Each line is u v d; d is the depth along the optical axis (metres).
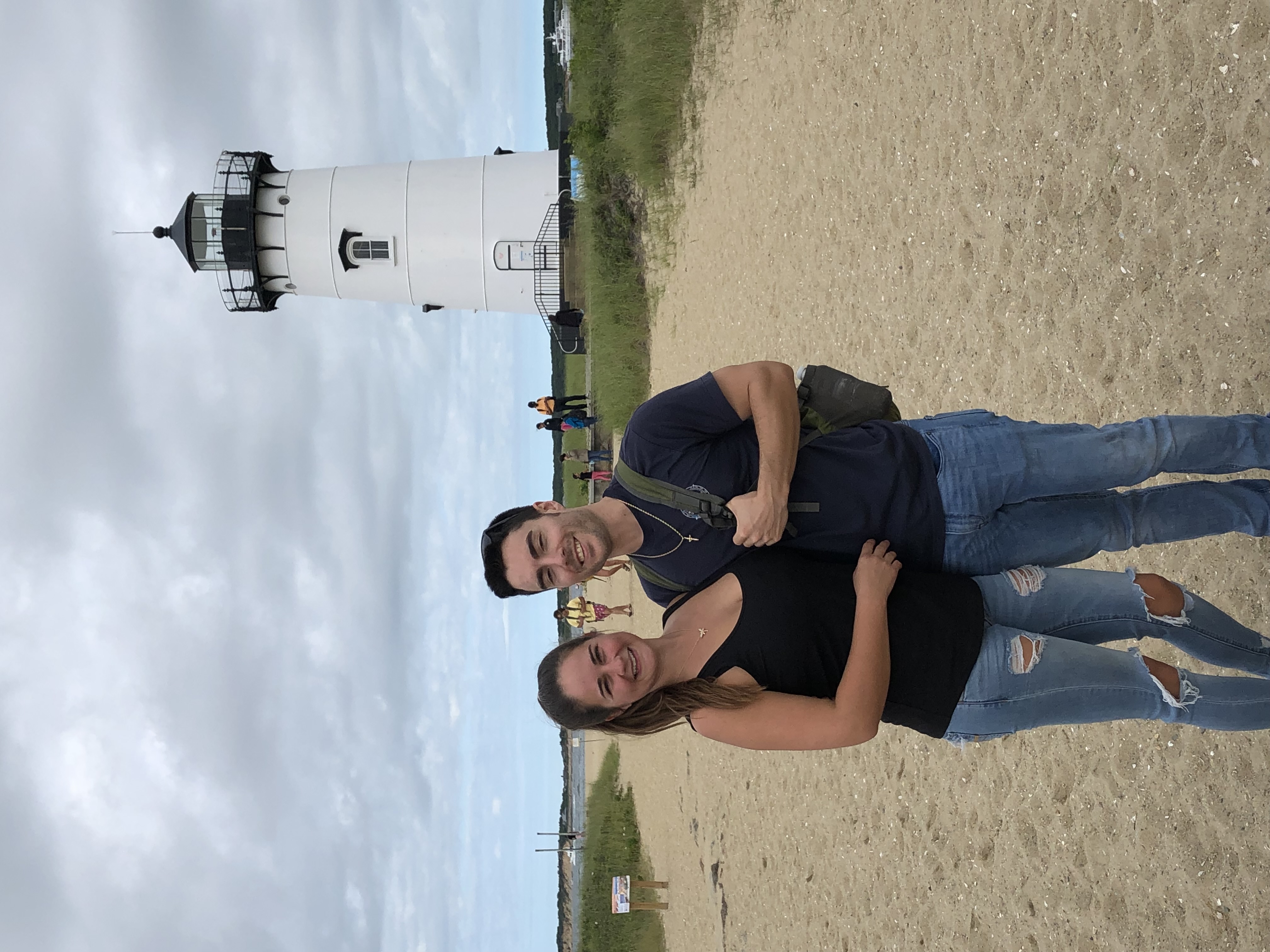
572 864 21.94
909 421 2.65
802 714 2.19
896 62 5.51
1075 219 3.87
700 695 2.30
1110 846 3.37
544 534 2.48
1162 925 3.12
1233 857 2.86
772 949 6.89
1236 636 2.50
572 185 11.85
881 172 5.75
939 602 2.26
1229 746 2.88
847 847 5.60
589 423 15.13
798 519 2.41
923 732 2.34
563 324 12.43
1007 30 4.29
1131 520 2.54
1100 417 3.77
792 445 2.35
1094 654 2.31
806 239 7.11
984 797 4.17
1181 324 3.31
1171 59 3.26
